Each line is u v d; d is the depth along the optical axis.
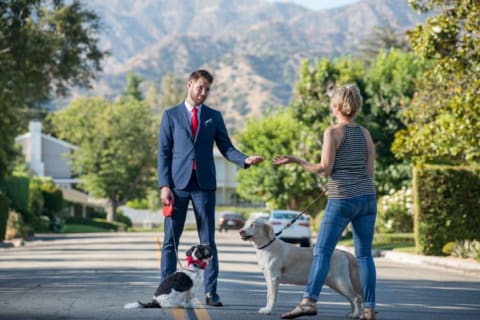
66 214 76.44
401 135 25.16
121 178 84.81
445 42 22.05
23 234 46.72
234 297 12.89
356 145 9.26
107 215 92.31
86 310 10.77
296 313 9.39
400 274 20.30
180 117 10.95
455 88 23.05
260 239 10.27
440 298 13.84
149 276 17.25
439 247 27.44
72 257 25.69
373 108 45.94
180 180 10.87
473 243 25.55
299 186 59.44
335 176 9.23
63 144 96.69
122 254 27.55
